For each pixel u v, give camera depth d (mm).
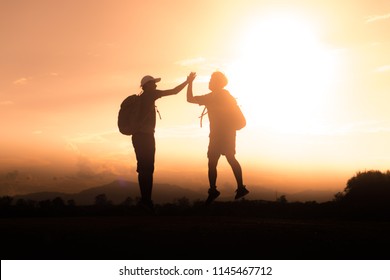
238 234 10789
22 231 11203
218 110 14789
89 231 11109
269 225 11750
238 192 15047
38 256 10000
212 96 14875
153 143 14656
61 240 10594
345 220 15398
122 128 14578
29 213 15281
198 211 15211
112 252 10086
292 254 10023
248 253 10031
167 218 13727
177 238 10602
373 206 17156
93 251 10141
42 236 10797
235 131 15016
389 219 16172
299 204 17422
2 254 10102
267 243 10430
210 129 14945
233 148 14945
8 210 15570
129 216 14633
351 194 18719
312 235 10883
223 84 15008
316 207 17469
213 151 14875
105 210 15688
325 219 15883
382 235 11164
